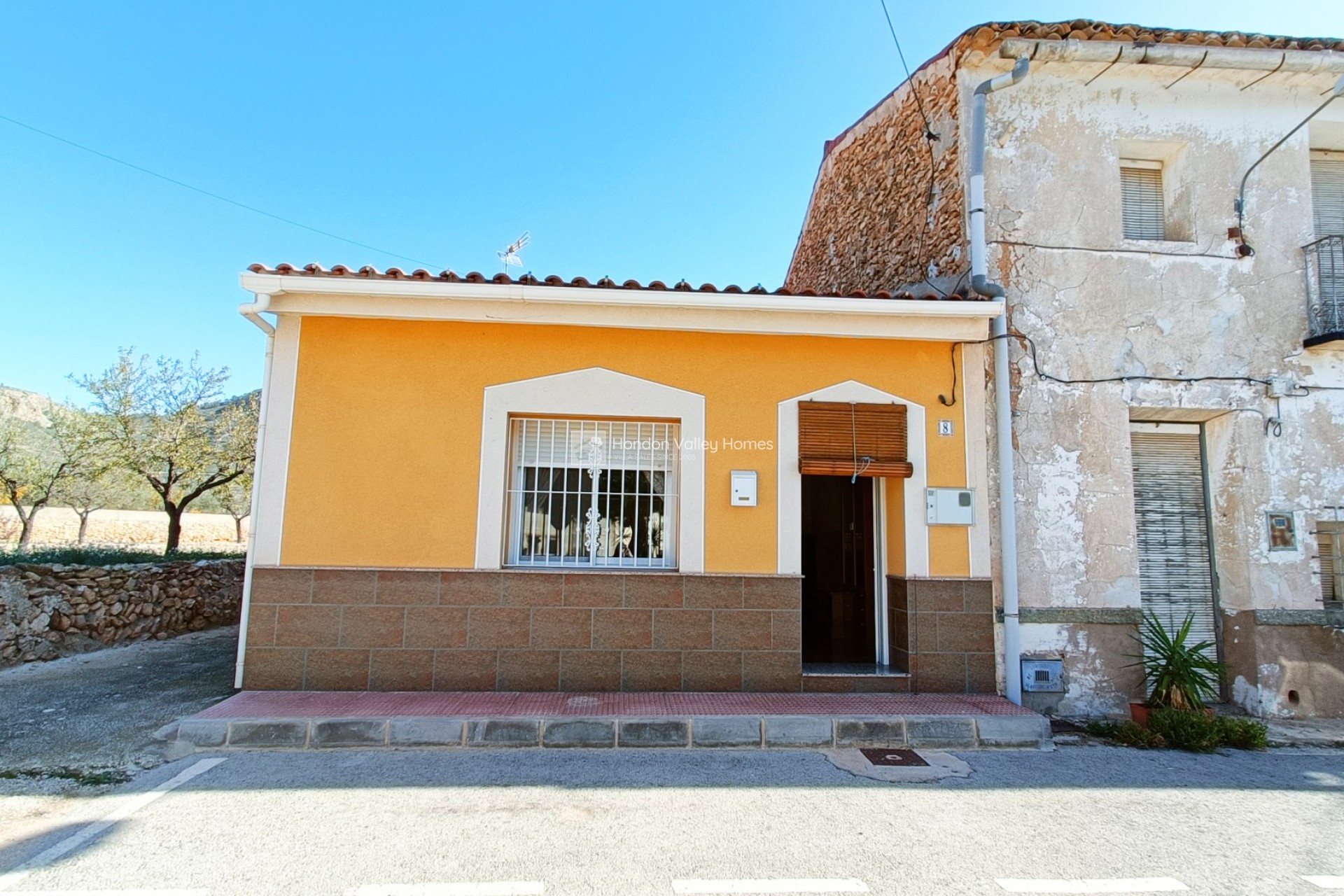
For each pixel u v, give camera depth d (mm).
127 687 6789
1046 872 3510
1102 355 6973
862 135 9719
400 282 6066
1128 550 6762
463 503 6305
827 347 6758
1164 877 3479
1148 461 7234
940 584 6535
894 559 6828
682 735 5316
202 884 3246
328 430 6301
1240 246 7191
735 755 5188
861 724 5473
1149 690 6609
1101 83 7305
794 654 6371
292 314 6301
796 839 3805
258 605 6102
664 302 6285
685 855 3596
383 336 6434
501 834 3803
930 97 7914
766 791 4492
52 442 16328
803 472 6543
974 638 6516
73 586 8594
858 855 3641
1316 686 6637
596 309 6371
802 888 3295
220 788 4371
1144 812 4285
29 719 5680
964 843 3807
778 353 6715
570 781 4578
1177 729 5664
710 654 6305
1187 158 7332
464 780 4555
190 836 3727
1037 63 7082
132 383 14906
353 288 6055
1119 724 6051
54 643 8219
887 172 8930
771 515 6500
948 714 5680
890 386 6754
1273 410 7008
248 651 6070
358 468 6281
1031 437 6836
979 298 6770
